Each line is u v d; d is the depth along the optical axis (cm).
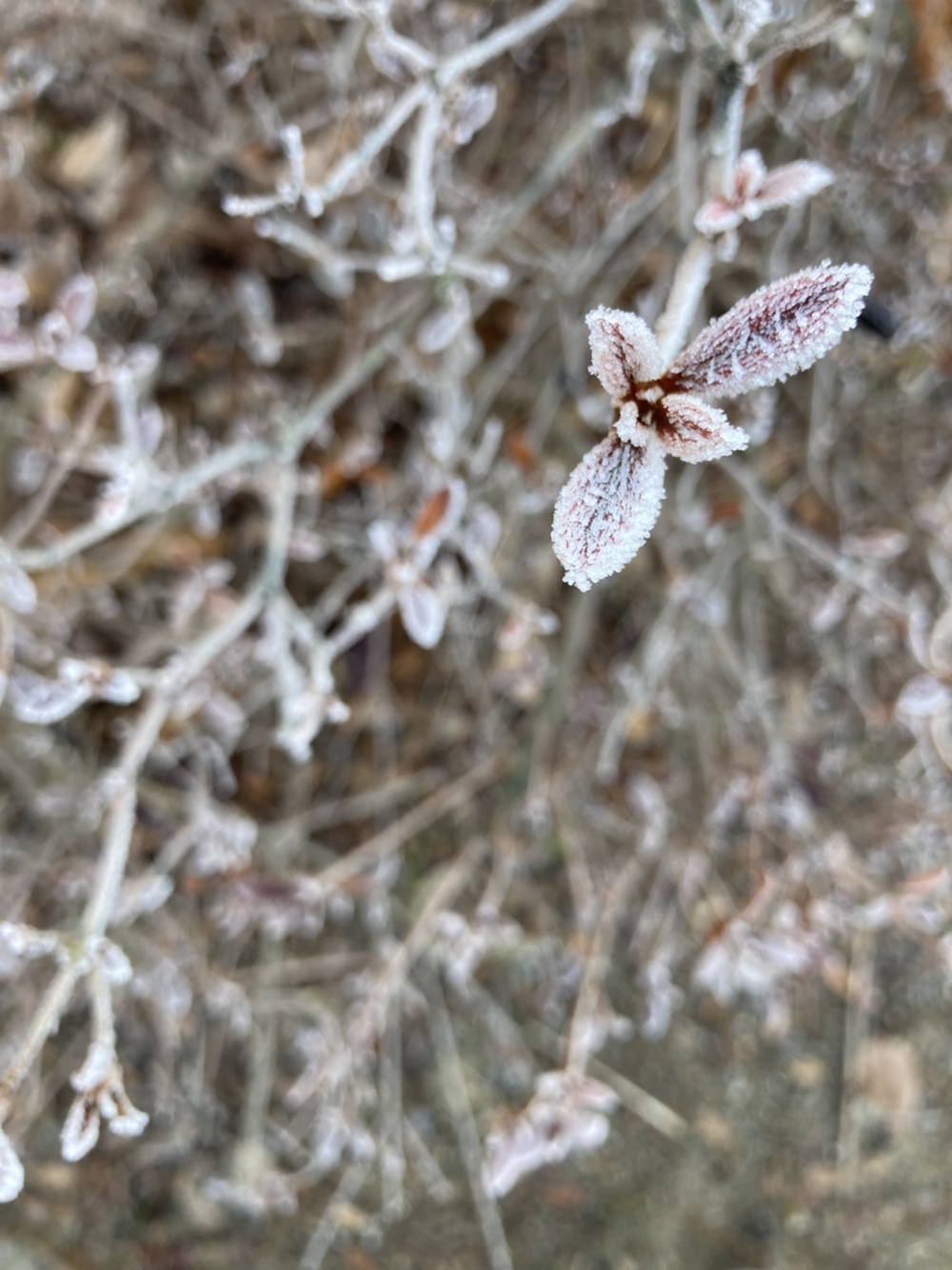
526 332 33
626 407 12
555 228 36
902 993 45
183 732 34
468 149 35
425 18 31
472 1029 43
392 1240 43
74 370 31
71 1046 37
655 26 30
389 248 32
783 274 32
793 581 39
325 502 37
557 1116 29
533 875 41
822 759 39
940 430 38
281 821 39
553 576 37
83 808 33
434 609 26
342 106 29
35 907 35
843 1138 45
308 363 37
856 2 16
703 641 37
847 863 35
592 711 38
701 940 42
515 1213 43
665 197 33
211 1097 40
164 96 34
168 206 33
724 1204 44
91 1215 41
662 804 37
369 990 34
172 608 35
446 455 30
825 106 28
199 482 25
